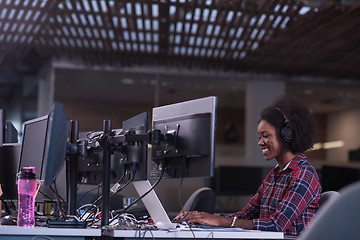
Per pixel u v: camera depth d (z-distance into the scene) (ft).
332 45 26.02
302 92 31.07
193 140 7.59
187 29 25.36
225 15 22.16
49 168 7.13
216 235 7.27
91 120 28.35
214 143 7.45
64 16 23.12
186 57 27.91
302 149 9.13
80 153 8.13
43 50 28.12
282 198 9.00
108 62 28.55
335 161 30.48
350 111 31.30
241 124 29.84
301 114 9.13
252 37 25.53
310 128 9.12
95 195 12.51
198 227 7.91
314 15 21.94
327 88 31.35
